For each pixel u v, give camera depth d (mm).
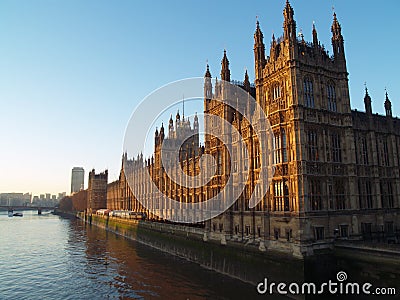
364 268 37719
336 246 41469
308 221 41156
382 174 52594
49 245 96375
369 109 52938
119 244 97062
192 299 43406
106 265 66875
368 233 47469
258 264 46656
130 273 59000
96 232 134750
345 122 48438
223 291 45875
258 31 53406
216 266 56562
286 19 46719
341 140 48156
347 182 47156
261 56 52438
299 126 43281
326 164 45125
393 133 55531
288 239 42594
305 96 45594
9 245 96688
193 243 65875
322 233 42469
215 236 58938
